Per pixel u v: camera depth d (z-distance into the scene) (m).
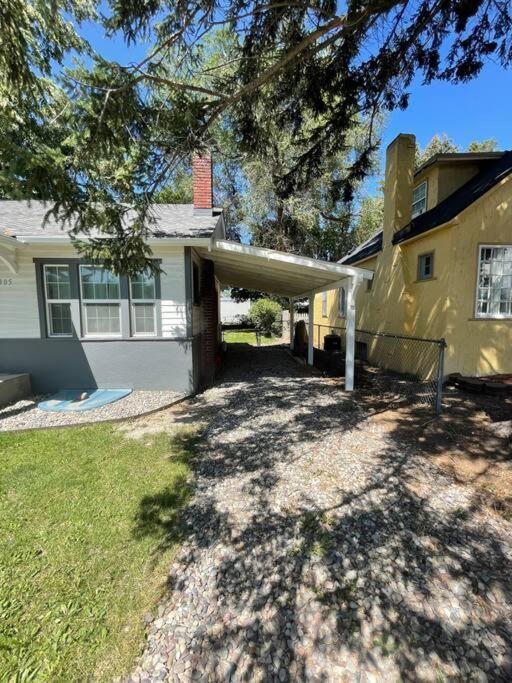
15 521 2.78
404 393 6.73
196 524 2.77
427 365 7.84
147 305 6.84
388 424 4.98
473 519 2.81
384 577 2.23
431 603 2.03
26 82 3.65
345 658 1.74
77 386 6.80
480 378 6.93
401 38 4.41
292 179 6.82
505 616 1.95
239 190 17.38
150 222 4.82
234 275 10.66
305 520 2.81
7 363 6.68
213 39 5.70
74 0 3.31
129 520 2.82
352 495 3.16
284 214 16.00
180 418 5.38
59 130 3.88
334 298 14.98
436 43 4.48
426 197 9.80
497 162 8.79
